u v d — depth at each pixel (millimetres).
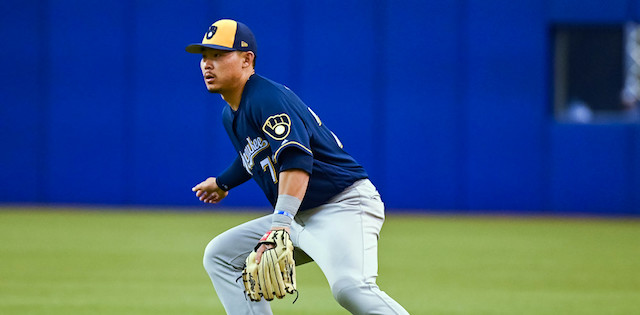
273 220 12555
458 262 32125
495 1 53188
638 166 52719
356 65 53219
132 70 53594
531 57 53219
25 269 28438
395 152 53312
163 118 53594
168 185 53688
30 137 53719
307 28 53094
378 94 53312
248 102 13109
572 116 53500
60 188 53875
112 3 53469
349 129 53312
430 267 30672
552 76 53531
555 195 53281
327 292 24672
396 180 53469
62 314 20219
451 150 53344
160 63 53469
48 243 36156
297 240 13742
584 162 53062
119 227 42969
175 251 33938
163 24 53438
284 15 53031
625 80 53188
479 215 52969
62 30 53500
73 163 53750
